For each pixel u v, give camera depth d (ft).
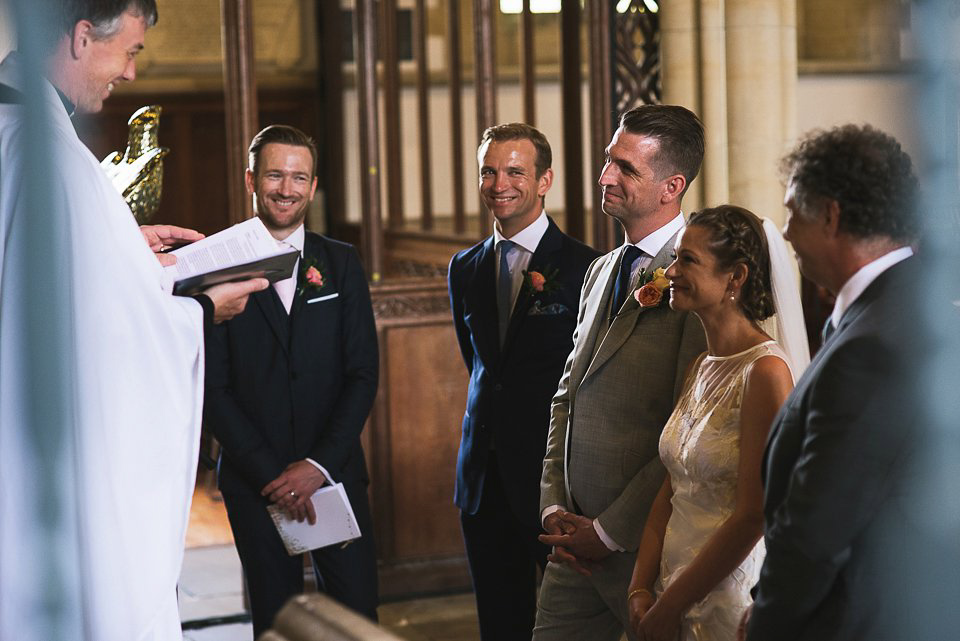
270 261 9.12
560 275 10.93
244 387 11.40
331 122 27.84
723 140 15.12
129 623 7.94
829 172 5.77
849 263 5.84
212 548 18.75
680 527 7.70
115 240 7.90
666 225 9.03
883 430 5.44
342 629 4.86
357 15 16.83
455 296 11.60
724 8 14.98
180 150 28.84
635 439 8.70
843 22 23.98
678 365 8.53
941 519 5.49
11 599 7.38
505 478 10.82
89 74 8.05
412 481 16.03
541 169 11.15
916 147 5.45
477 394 11.17
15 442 7.37
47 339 7.34
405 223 24.45
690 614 7.57
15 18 7.02
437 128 25.86
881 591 5.64
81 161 7.76
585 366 9.12
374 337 11.89
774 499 6.03
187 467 8.43
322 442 11.35
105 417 7.83
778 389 7.21
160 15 27.91
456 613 15.37
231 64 15.02
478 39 16.38
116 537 7.88
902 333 5.50
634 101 15.44
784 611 5.76
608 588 8.78
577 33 16.76
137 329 8.00
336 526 11.27
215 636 14.85
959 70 5.26
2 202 7.42
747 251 7.48
